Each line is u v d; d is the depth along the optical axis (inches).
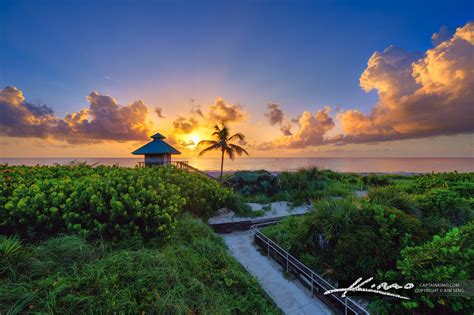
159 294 99.3
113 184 177.6
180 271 126.1
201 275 132.6
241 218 313.4
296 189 440.8
